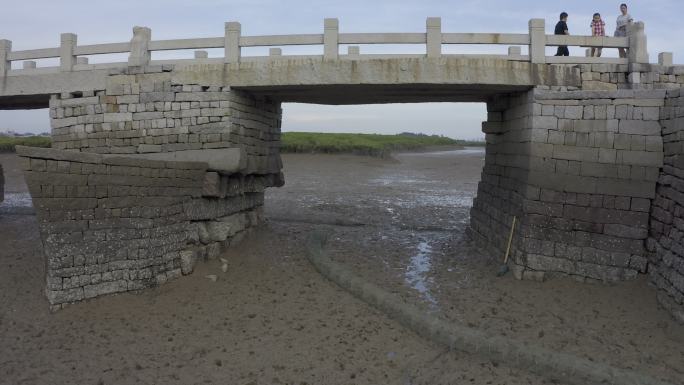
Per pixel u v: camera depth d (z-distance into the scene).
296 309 9.15
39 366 7.06
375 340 8.05
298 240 13.62
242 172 11.36
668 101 8.99
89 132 11.43
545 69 10.16
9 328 8.10
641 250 9.34
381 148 44.25
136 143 11.10
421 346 7.85
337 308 9.22
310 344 7.87
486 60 10.16
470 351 7.50
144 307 8.89
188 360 7.34
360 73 10.38
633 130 9.34
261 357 7.46
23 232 14.37
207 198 10.71
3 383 6.61
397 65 10.30
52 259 8.28
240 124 11.27
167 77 10.91
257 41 10.86
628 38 10.29
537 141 9.91
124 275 9.13
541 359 6.94
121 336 7.93
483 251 12.57
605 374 6.50
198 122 10.76
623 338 7.80
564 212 9.80
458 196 24.59
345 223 16.67
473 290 10.11
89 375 6.88
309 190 25.59
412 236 15.12
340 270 10.60
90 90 11.37
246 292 9.82
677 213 8.44
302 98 13.06
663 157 9.12
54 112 11.68
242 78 10.68
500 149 12.11
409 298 9.72
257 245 12.56
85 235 8.60
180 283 9.82
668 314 8.16
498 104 12.07
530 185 9.98
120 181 8.83
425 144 63.31
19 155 7.53
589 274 9.62
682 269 7.99
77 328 8.07
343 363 7.33
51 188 7.99
